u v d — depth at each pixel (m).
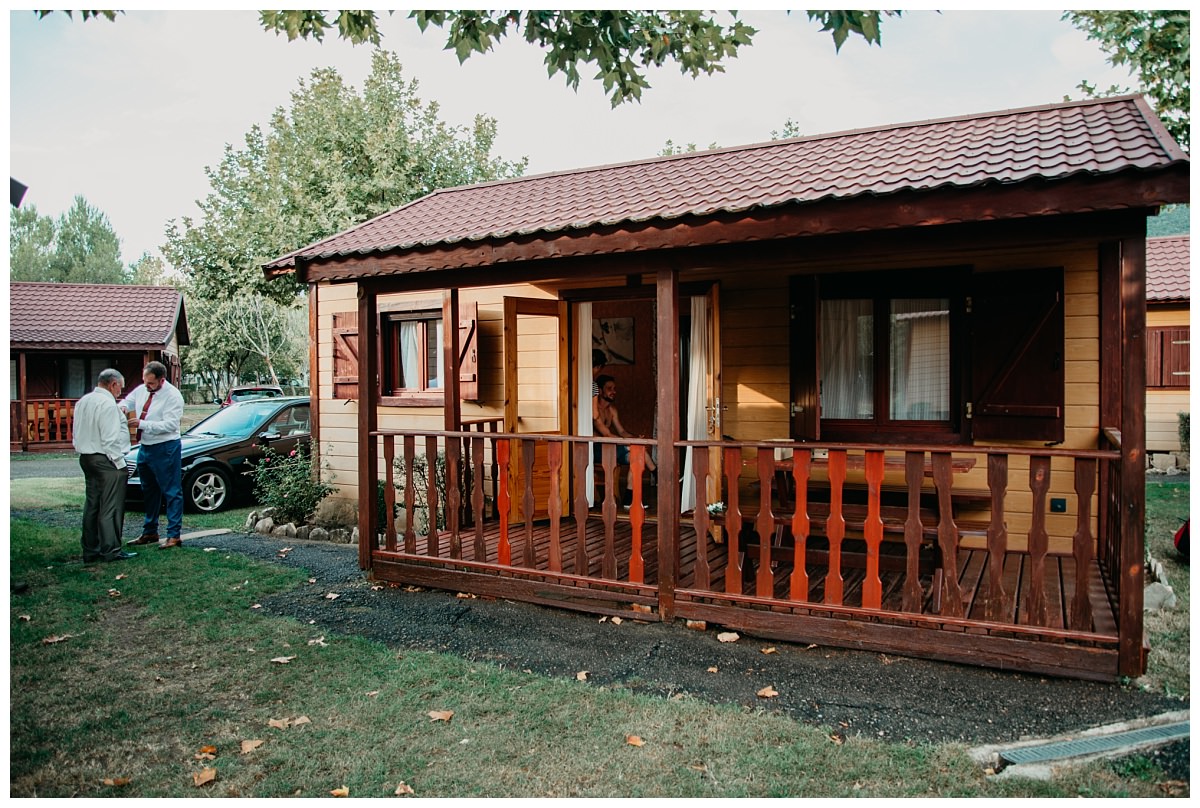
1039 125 5.50
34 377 21.53
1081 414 5.99
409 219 7.69
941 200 4.03
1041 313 5.84
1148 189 3.61
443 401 8.53
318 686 4.22
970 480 6.31
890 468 5.97
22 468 15.66
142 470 7.82
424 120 21.61
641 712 3.83
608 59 5.66
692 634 4.88
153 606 5.66
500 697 4.04
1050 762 3.23
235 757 3.46
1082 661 4.00
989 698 3.87
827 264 6.55
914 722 3.65
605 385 8.32
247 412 11.34
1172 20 7.32
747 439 7.00
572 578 5.41
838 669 4.29
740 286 6.98
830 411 6.76
